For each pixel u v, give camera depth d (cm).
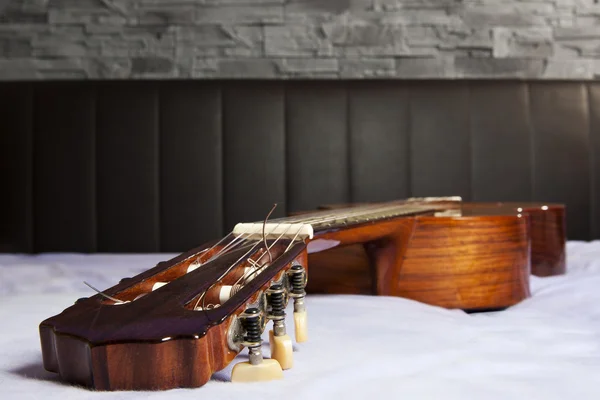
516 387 55
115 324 49
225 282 58
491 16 233
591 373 60
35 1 227
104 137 205
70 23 227
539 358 67
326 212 123
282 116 210
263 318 56
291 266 63
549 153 215
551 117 215
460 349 70
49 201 203
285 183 210
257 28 230
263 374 54
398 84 215
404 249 107
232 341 51
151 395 47
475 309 110
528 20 233
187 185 207
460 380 58
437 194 212
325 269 111
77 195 204
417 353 68
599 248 183
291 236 73
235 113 209
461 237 109
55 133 204
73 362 49
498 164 214
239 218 208
